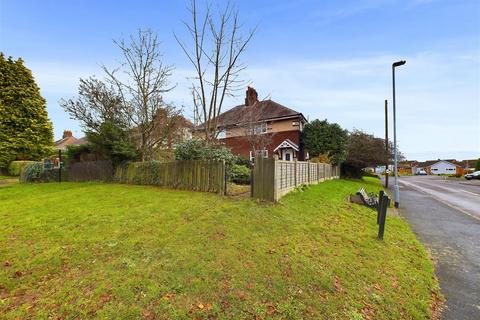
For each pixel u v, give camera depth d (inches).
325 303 134.8
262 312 121.0
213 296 127.9
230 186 423.8
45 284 133.0
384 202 249.8
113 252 169.3
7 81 906.1
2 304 117.0
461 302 155.1
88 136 578.2
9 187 538.6
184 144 467.8
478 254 235.1
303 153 1015.0
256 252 179.3
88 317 108.5
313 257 184.4
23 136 926.4
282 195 364.5
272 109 1066.7
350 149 1014.4
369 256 204.1
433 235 296.0
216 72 511.5
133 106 621.9
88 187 483.5
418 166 3897.6
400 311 139.6
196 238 194.4
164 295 124.7
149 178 508.7
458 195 693.3
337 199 424.5
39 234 203.6
